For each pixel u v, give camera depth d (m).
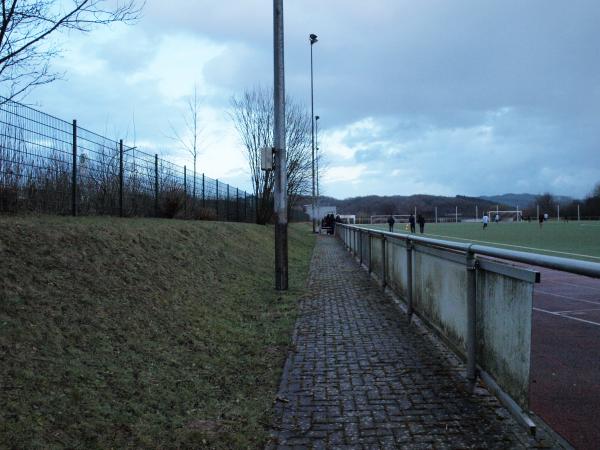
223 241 13.30
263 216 30.83
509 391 3.84
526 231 40.09
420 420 3.90
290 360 5.61
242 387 4.70
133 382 4.19
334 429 3.78
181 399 4.17
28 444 2.89
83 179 10.88
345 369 5.26
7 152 8.41
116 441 3.26
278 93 11.09
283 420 3.96
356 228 17.62
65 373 3.86
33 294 4.81
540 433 3.60
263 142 30.86
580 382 4.75
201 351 5.50
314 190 43.66
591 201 82.81
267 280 11.73
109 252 7.07
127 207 13.23
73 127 10.33
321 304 9.16
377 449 3.44
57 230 6.73
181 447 3.39
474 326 4.57
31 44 5.15
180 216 16.59
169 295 6.95
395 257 9.27
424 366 5.30
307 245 28.06
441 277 5.75
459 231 41.59
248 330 6.85
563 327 7.11
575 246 22.92
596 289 10.85
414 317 7.46
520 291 3.61
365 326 7.32
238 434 3.66
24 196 8.85
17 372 3.58
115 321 5.28
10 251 5.40
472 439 3.54
